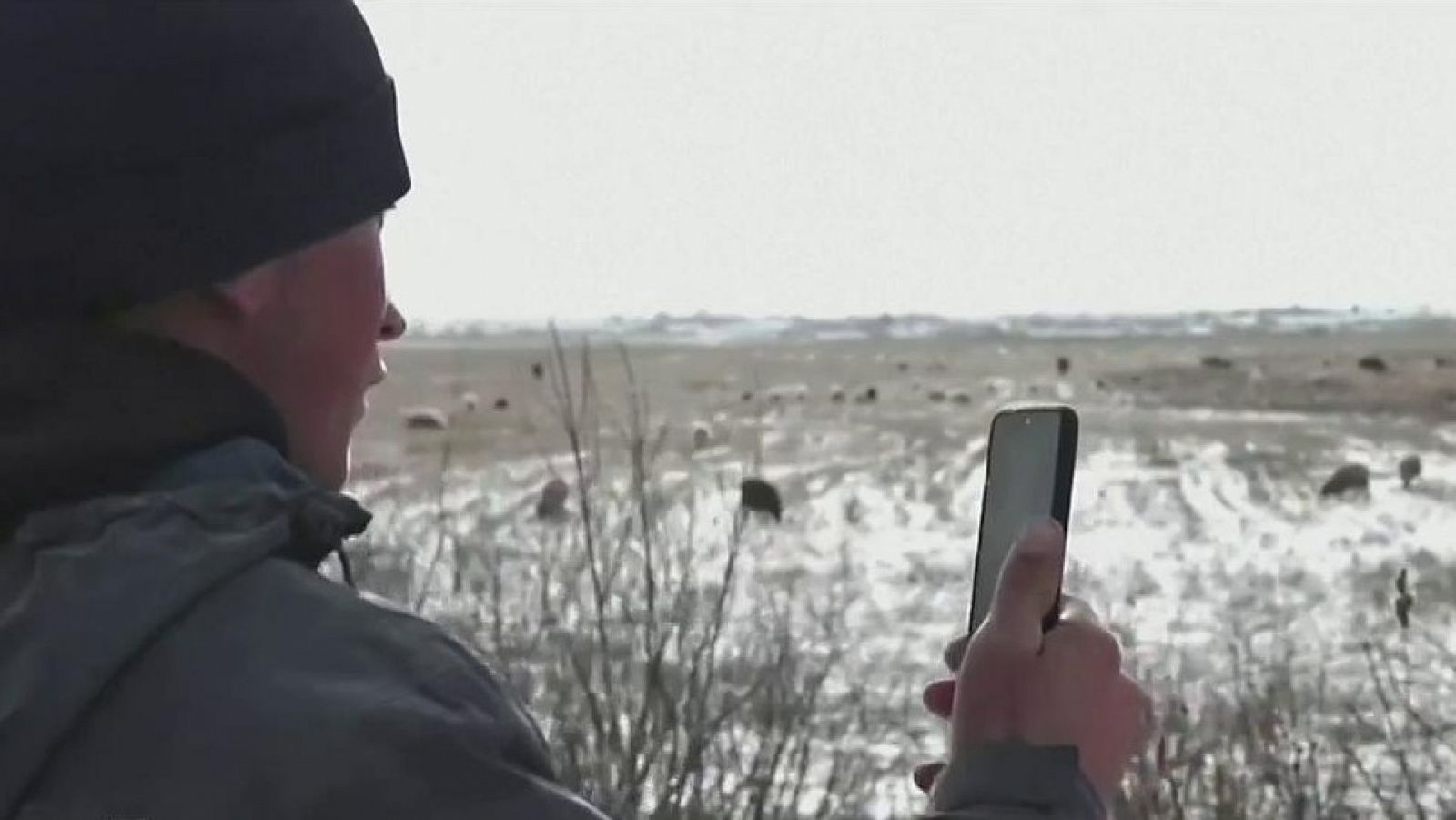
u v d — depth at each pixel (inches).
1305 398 2930.6
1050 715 120.4
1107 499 1497.3
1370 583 1020.5
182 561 99.4
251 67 108.6
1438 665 687.1
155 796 94.1
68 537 101.0
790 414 2436.0
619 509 608.4
